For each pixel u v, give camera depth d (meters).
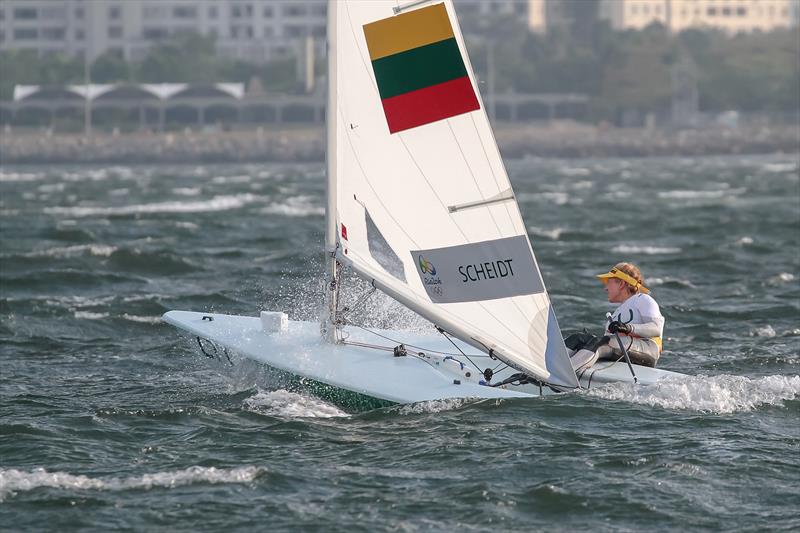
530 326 46.56
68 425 47.00
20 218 157.75
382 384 47.22
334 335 50.62
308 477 40.16
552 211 171.00
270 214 164.00
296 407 48.03
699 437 43.72
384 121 46.34
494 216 45.56
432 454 42.09
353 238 47.25
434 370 49.06
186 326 53.06
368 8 45.81
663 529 35.84
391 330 53.56
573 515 36.91
